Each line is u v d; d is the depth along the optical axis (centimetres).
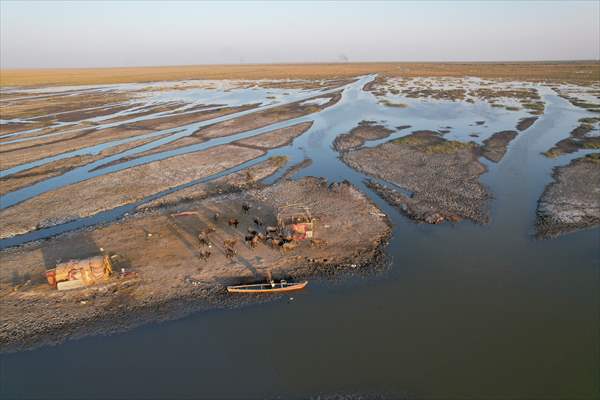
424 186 3925
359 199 3647
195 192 3903
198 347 2002
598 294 2289
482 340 1981
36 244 2992
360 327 2097
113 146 5703
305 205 3550
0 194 4047
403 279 2483
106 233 3119
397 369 1833
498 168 4416
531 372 1791
